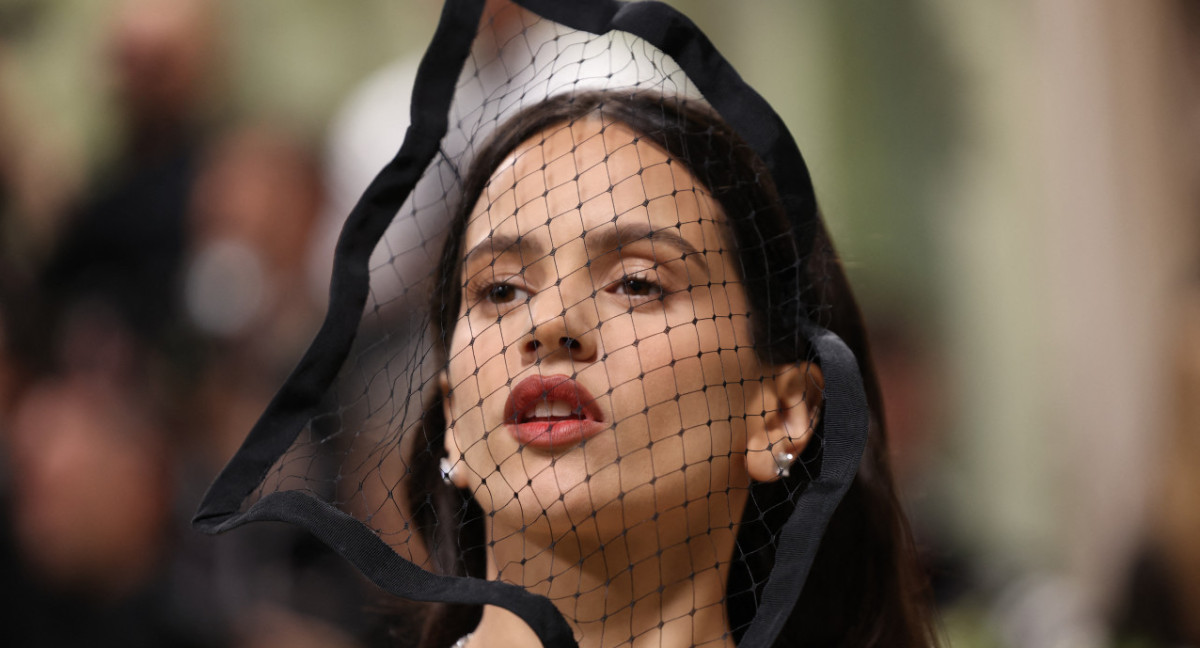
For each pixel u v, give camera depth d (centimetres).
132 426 1152
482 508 579
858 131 1439
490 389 555
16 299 1247
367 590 1006
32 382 1223
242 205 1291
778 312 595
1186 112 1181
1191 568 895
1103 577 1017
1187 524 894
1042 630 1097
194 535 1116
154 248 1320
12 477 1111
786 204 585
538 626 468
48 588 1090
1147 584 930
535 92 727
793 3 1451
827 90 1444
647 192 564
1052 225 1255
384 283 988
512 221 565
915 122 1442
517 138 598
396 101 1339
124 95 1448
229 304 1257
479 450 561
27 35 1847
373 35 1697
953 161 1438
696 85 570
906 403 1273
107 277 1319
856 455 536
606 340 544
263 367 1230
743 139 577
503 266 566
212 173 1347
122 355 1238
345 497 766
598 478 535
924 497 1186
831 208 1324
